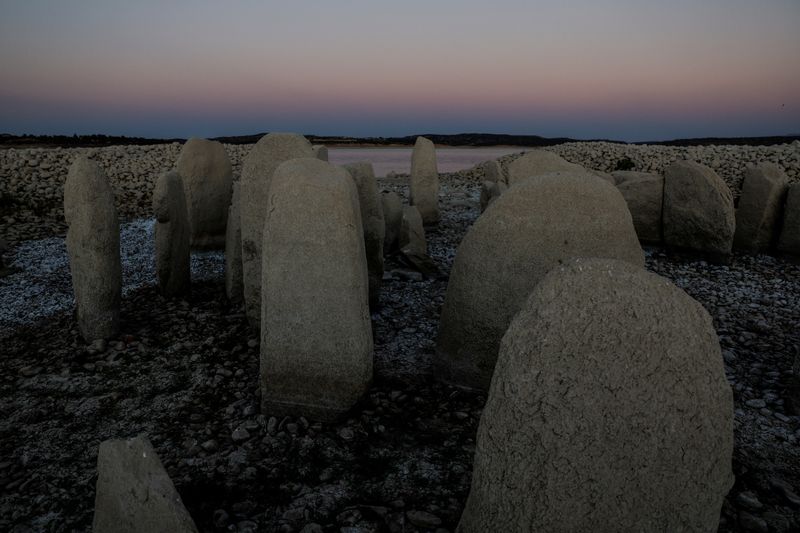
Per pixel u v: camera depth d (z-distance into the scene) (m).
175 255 4.23
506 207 2.57
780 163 10.96
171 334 3.54
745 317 4.05
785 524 1.91
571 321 1.28
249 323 3.53
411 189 7.65
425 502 1.98
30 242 6.24
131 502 1.45
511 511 1.28
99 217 3.23
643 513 1.24
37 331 3.69
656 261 5.62
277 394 2.50
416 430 2.44
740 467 2.23
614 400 1.24
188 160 5.63
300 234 2.35
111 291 3.35
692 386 1.25
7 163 9.54
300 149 3.36
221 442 2.37
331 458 2.25
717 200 5.38
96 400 2.74
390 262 5.40
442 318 2.81
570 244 2.50
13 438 2.43
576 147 15.10
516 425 1.28
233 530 1.84
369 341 2.49
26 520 1.94
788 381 2.99
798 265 5.48
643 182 5.94
